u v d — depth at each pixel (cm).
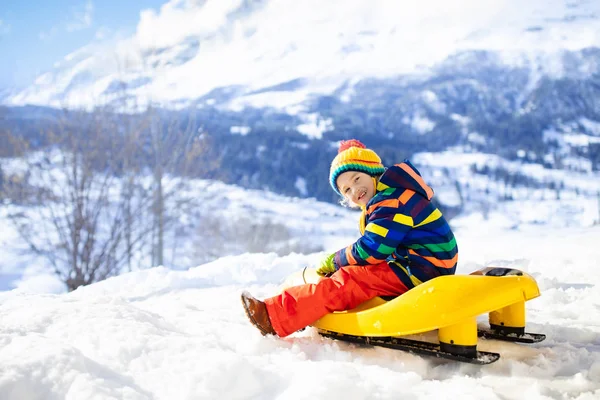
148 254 1850
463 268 438
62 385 155
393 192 233
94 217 1638
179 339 205
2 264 2280
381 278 231
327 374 172
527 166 15200
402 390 174
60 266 2181
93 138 1683
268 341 231
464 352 197
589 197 11488
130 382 167
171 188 1844
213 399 160
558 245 593
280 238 3195
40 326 217
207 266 519
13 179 1582
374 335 216
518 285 193
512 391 178
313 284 238
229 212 3378
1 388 148
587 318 278
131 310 249
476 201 11044
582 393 171
